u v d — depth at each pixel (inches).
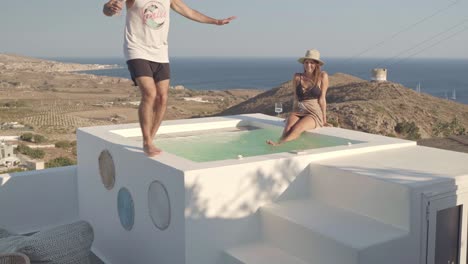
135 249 165.3
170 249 143.5
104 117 3934.5
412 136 1224.8
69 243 131.6
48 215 214.1
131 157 160.7
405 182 135.0
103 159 182.2
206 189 137.0
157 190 146.9
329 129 219.1
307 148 195.9
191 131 235.5
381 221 139.4
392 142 188.2
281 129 234.8
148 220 154.4
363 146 177.9
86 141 196.7
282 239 143.1
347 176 147.9
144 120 150.7
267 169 149.9
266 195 151.5
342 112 1384.1
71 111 4318.4
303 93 219.5
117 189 173.6
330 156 166.2
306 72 219.5
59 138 2802.7
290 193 157.6
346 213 146.0
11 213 203.8
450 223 144.4
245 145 209.2
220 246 142.9
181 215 135.6
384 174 143.9
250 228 149.0
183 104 4854.8
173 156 152.0
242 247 145.9
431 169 150.7
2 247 129.5
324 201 156.6
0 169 1699.1
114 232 180.7
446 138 296.4
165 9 147.4
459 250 147.0
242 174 144.3
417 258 134.6
